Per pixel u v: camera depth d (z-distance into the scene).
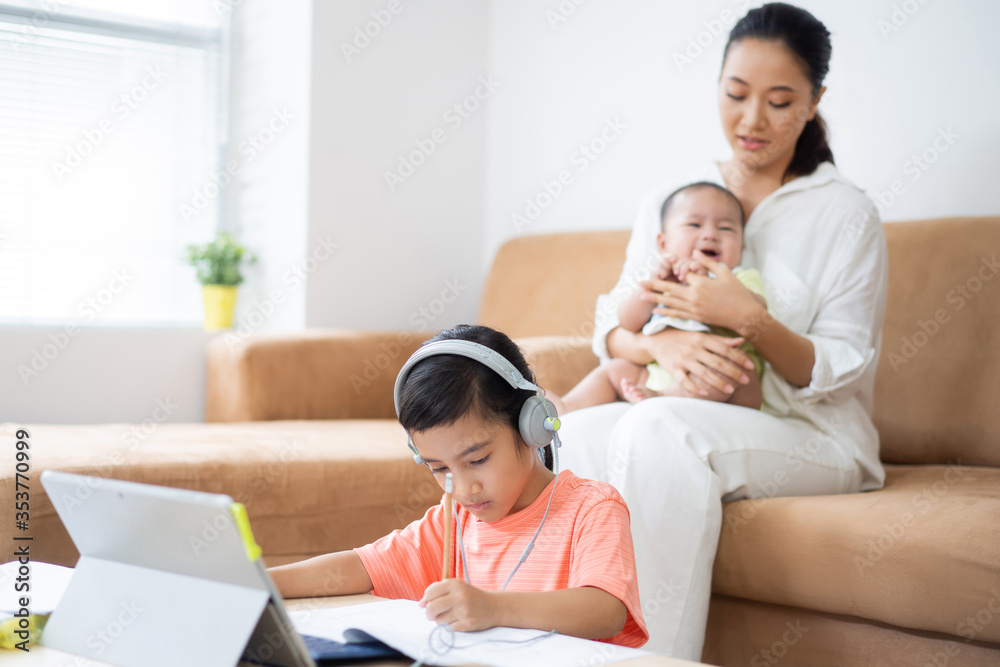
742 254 1.81
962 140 2.08
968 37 2.07
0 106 2.78
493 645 0.71
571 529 0.94
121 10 2.95
